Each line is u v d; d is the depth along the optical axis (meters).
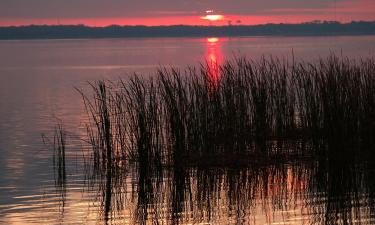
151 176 26.45
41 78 97.31
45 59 175.25
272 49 175.38
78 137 36.34
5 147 33.44
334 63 32.28
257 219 20.44
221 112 28.34
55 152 31.73
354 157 27.47
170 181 25.66
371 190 23.62
